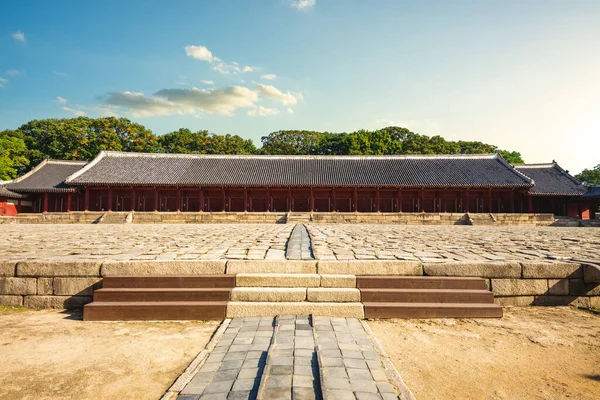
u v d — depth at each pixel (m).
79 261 8.17
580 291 8.20
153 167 47.47
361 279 7.86
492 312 7.22
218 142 82.12
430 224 35.72
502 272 8.20
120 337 6.16
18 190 45.12
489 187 43.19
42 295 8.08
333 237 15.59
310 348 5.39
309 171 47.09
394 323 6.88
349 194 47.84
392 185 43.34
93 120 73.69
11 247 11.38
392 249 10.97
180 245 11.80
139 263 8.17
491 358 5.41
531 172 51.84
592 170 83.31
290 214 36.19
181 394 4.18
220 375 4.62
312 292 7.49
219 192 47.78
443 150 83.88
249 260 8.41
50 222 36.00
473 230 23.45
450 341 6.02
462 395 4.41
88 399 4.27
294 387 4.21
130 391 4.46
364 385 4.31
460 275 8.23
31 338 6.09
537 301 8.16
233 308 7.09
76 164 52.16
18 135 70.50
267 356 5.07
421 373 4.93
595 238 15.96
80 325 6.77
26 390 4.44
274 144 93.31
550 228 27.78
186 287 7.73
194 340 6.03
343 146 83.06
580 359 5.40
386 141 83.62
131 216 36.19
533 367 5.14
